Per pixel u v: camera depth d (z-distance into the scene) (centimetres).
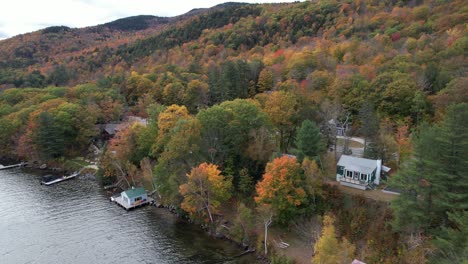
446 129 3991
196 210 5838
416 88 7025
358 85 7838
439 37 9431
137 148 7762
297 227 5156
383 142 5906
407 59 8562
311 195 5228
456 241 3309
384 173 5666
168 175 6378
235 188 6356
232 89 9900
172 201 6456
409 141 5453
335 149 6538
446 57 8094
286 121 6800
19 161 10112
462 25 9512
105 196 7506
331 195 5331
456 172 3906
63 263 5022
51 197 7475
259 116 6388
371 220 4750
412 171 4031
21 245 5509
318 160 5634
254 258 4928
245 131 6412
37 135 9425
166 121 7244
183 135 6291
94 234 5822
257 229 5338
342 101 7862
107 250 5334
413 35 10512
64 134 9806
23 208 6894
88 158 9612
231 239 5406
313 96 7950
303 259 4616
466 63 7369
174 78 12194
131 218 6381
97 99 11369
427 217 3950
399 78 7344
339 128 7606
